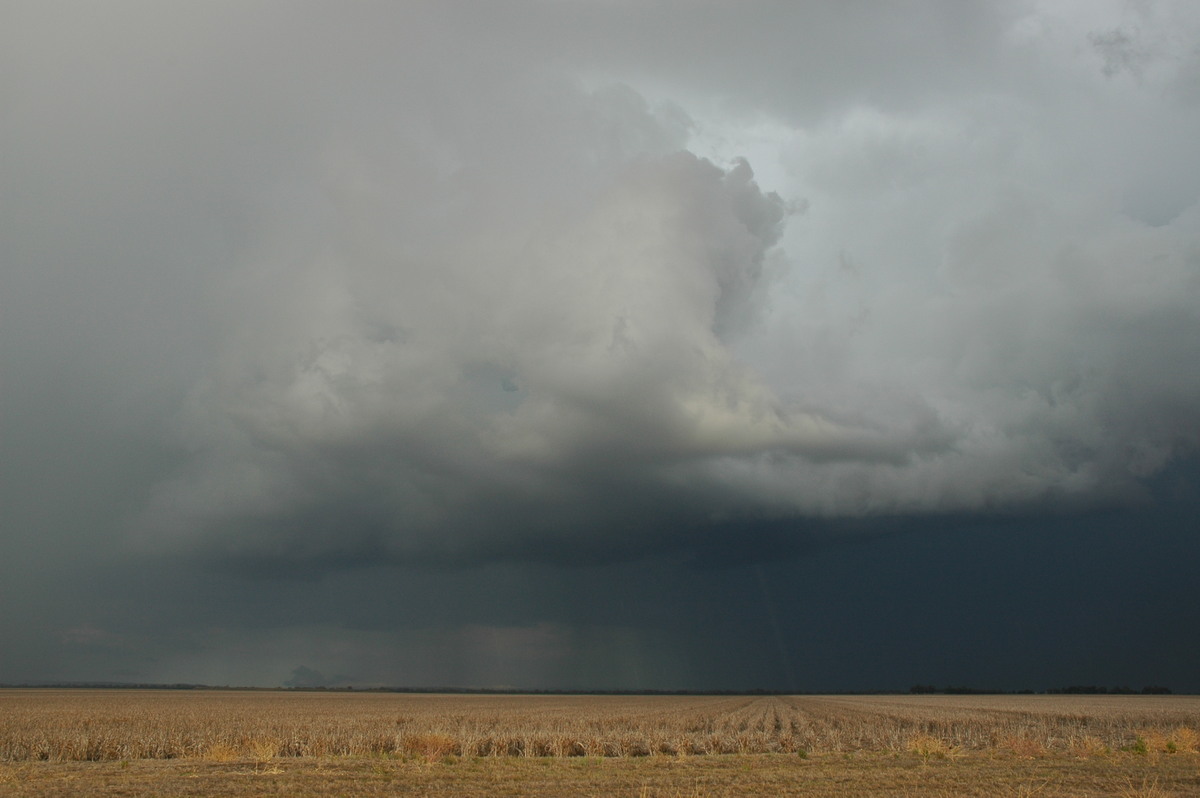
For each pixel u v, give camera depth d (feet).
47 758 128.47
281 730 184.24
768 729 208.44
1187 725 226.38
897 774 102.12
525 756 130.11
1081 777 99.14
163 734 162.91
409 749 133.28
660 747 145.69
